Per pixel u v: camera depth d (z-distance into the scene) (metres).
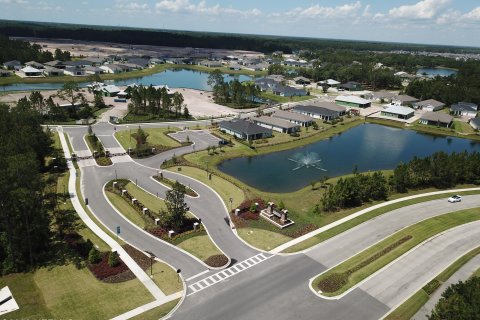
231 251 59.50
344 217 72.81
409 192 86.75
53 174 85.12
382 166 109.00
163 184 84.38
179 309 46.03
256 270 54.81
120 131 122.75
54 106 131.75
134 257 56.12
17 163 49.66
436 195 85.44
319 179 95.50
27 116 94.50
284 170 100.94
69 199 74.12
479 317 36.59
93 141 107.38
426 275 55.12
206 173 92.69
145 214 69.50
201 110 162.00
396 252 60.59
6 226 50.47
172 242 61.19
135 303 46.59
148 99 147.38
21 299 46.25
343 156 116.38
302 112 164.88
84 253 56.28
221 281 51.97
